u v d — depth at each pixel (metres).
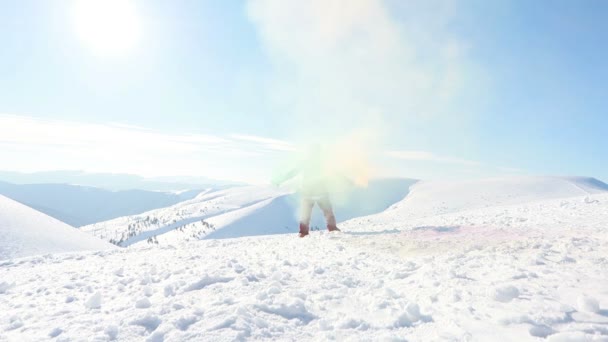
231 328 2.54
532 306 2.65
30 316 3.14
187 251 7.55
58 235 11.21
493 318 2.50
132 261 6.43
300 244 7.53
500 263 4.22
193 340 2.35
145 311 3.04
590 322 2.30
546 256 4.40
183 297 3.50
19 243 9.36
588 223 7.73
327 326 2.67
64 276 5.16
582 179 119.25
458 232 7.32
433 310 2.81
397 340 2.31
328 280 4.13
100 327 2.66
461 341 2.21
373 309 3.01
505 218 10.41
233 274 4.39
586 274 3.40
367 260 5.38
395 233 7.83
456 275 3.78
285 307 3.02
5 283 4.58
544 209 12.30
